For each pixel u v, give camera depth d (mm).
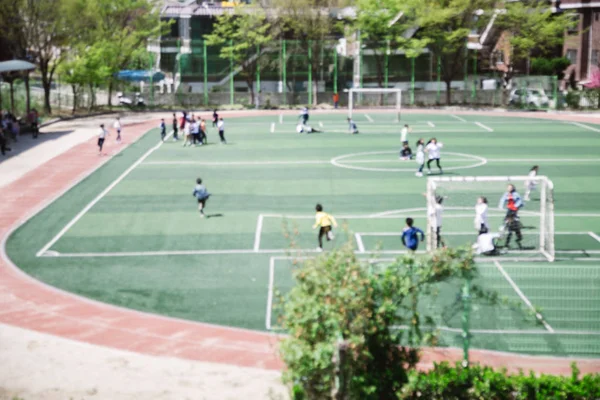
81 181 41094
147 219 33062
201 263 26984
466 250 15727
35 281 25328
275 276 25516
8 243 29703
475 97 83875
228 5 101812
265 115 73812
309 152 50344
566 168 44469
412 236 25547
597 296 22094
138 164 46031
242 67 80688
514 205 28422
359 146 52969
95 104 80125
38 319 21938
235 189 38969
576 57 86500
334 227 31297
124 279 25453
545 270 24578
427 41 79938
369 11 80000
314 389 13711
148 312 22484
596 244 28781
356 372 13953
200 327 21328
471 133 60125
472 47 90375
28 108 61375
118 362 18844
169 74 95312
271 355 19406
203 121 54469
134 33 78875
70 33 69875
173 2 99750
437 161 42531
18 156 48875
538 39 79812
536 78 81375
